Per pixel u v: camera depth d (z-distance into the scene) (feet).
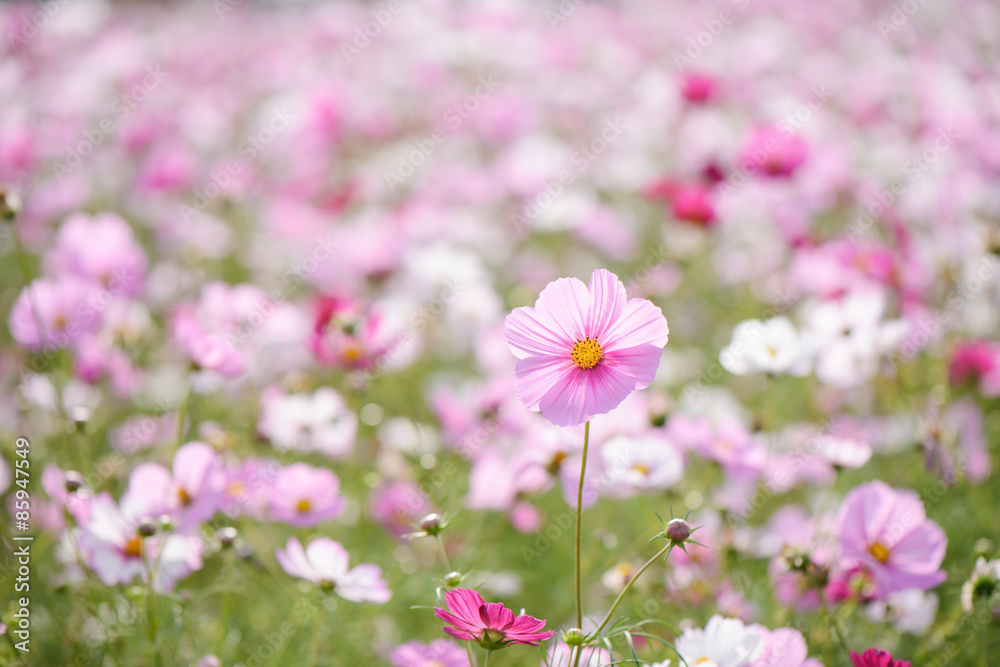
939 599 6.13
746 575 6.15
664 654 5.78
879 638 5.92
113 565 5.68
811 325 6.41
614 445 5.92
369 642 6.10
